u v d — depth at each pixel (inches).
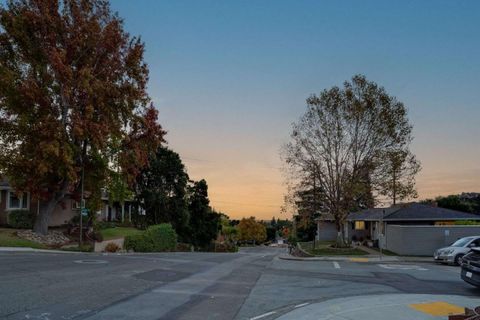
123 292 505.0
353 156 1393.9
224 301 491.2
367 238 1879.9
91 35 1288.1
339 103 1392.7
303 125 1729.8
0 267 642.8
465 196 2551.7
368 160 1379.2
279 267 898.7
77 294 473.4
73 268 685.9
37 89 1202.6
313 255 1286.9
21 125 1218.0
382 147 1381.6
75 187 1424.7
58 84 1259.8
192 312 423.2
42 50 1259.2
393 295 564.1
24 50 1262.3
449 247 1014.4
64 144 1219.2
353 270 853.2
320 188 1423.5
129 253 1228.5
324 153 1413.6
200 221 2299.5
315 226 2404.0
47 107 1233.4
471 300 530.0
